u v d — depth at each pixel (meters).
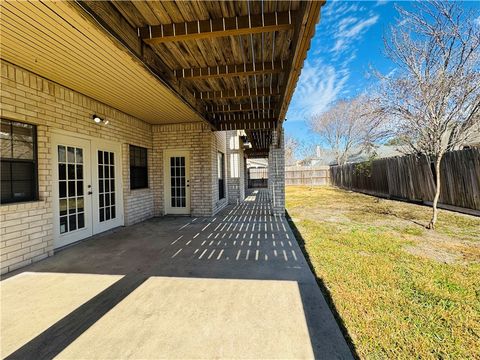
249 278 2.85
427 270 2.89
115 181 5.65
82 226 4.65
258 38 2.99
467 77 4.51
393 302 2.23
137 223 6.21
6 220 3.14
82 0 2.00
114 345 1.74
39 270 3.17
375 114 5.61
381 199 9.98
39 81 3.71
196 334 1.85
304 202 9.69
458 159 6.29
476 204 5.80
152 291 2.55
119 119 5.70
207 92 4.88
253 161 27.89
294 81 3.45
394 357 1.58
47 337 1.83
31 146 3.63
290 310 2.15
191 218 6.86
